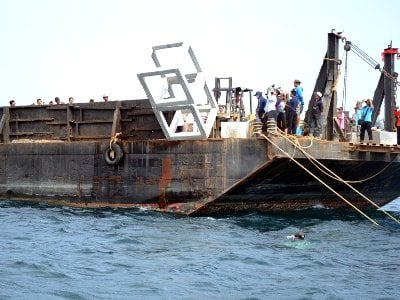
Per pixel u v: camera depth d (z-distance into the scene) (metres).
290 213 29.34
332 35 30.39
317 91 30.48
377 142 30.94
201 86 27.02
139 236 22.41
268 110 26.11
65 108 31.86
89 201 29.88
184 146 27.34
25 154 31.88
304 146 26.14
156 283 16.03
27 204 31.09
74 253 19.55
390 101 33.72
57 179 30.86
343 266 18.34
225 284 16.14
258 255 19.52
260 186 26.91
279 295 15.17
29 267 17.34
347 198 31.14
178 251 19.94
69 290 15.20
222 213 27.69
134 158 28.61
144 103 29.97
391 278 16.92
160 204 28.05
